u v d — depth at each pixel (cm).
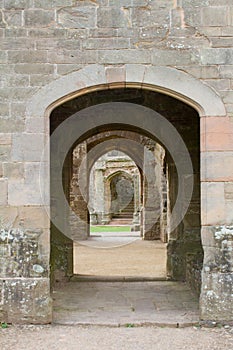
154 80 646
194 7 650
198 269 834
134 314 694
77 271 1131
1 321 629
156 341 568
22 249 635
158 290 887
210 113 643
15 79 643
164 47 648
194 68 647
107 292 869
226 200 639
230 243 636
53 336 585
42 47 646
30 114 641
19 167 639
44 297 632
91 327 631
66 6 649
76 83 645
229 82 645
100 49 647
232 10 650
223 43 648
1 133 640
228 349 538
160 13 650
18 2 647
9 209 637
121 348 543
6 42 646
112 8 649
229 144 641
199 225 996
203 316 634
